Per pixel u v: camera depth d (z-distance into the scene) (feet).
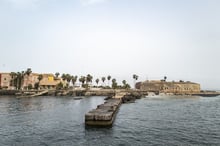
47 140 105.40
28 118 175.11
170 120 170.30
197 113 219.00
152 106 289.33
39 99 409.28
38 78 601.62
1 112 213.46
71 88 645.92
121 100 340.18
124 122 158.20
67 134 117.29
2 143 100.17
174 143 101.14
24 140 105.40
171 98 501.97
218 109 260.42
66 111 223.51
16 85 575.79
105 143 100.53
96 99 422.41
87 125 137.28
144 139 108.06
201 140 107.04
